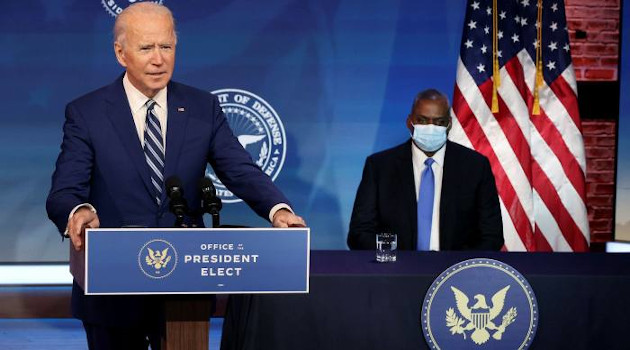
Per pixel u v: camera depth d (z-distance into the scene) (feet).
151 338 11.91
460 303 12.09
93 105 11.91
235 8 24.41
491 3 22.91
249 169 12.19
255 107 24.56
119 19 11.60
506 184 22.25
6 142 24.20
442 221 17.80
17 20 24.02
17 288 24.40
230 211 24.61
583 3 24.91
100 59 24.26
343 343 12.20
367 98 24.76
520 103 22.52
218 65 24.44
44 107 24.21
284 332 12.15
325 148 24.76
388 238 13.65
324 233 24.85
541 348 12.30
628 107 24.99
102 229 9.17
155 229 9.28
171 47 11.60
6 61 24.06
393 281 12.19
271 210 11.51
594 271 12.69
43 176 24.34
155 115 12.00
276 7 24.50
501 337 12.13
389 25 24.67
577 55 24.97
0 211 24.34
